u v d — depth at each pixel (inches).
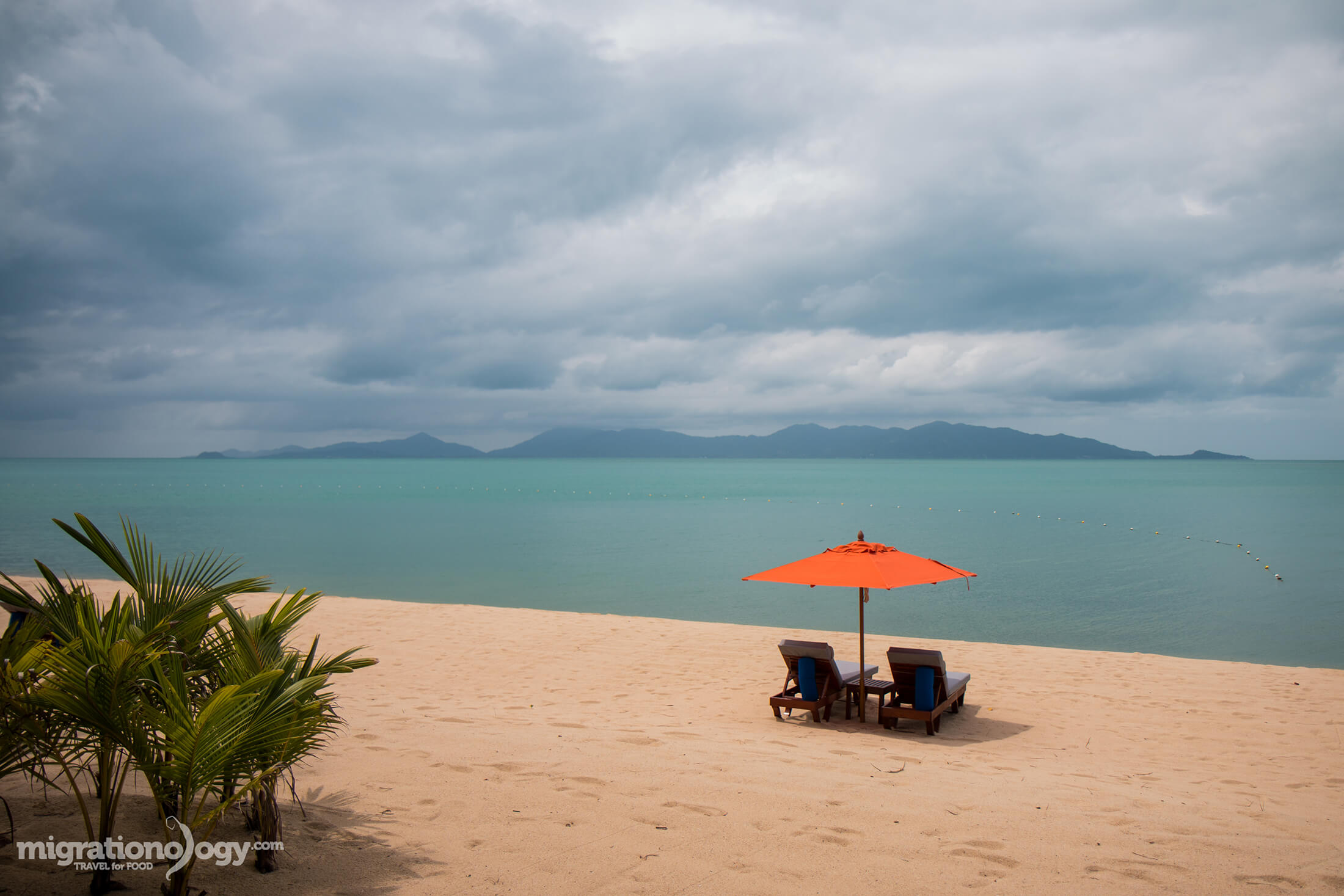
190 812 152.9
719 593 764.6
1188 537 1321.4
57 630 131.0
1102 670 409.7
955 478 5187.0
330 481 4488.2
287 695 122.3
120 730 114.3
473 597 740.0
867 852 154.2
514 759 210.4
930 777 218.5
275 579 836.0
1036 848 159.6
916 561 310.0
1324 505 2204.7
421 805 170.7
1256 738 293.7
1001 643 517.3
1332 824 187.0
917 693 299.7
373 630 495.8
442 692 341.4
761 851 152.9
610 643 464.1
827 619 644.1
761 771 210.1
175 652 125.7
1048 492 3137.3
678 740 258.2
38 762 120.8
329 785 181.5
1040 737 294.8
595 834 158.2
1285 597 742.5
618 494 3009.4
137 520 1627.7
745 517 1791.3
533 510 2007.9
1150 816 186.4
